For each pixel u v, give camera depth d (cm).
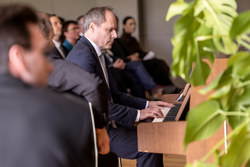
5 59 125
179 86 757
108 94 280
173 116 263
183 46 137
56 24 480
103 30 282
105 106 221
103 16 281
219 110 137
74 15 761
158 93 574
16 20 125
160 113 268
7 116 118
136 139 274
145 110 271
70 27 506
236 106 140
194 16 140
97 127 217
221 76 136
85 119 133
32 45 126
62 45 490
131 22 648
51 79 220
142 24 806
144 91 587
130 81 581
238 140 135
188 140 137
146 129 240
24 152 115
